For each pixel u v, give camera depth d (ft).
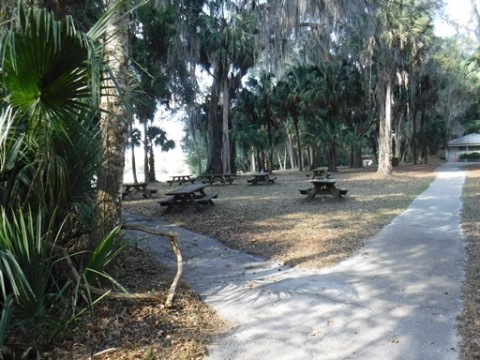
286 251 20.34
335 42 81.20
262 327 11.51
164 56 60.29
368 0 59.16
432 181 59.21
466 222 25.86
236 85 96.12
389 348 9.98
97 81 8.41
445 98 123.85
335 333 10.94
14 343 9.73
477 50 106.52
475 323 11.14
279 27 58.34
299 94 98.17
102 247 11.53
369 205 35.29
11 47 7.64
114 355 9.81
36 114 9.08
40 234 9.77
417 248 19.72
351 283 15.05
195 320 12.00
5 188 10.70
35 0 10.09
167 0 45.06
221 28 86.99
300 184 62.54
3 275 8.73
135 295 12.37
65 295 11.68
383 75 74.33
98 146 12.60
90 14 23.02
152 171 100.32
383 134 76.13
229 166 96.53
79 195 12.32
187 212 34.35
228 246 22.16
